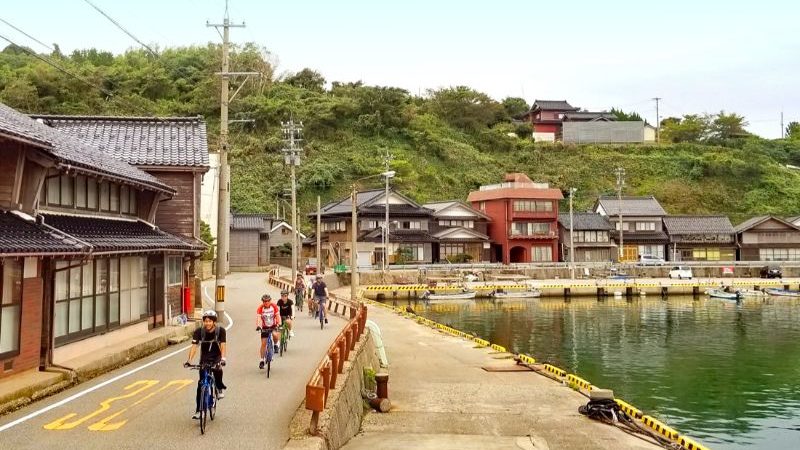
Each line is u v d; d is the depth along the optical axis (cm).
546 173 11488
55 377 1471
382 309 5009
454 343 3406
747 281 7144
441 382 2495
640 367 3164
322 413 1234
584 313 5400
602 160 12044
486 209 8494
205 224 6231
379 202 7569
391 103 11625
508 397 2256
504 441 1703
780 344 3834
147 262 2297
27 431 1136
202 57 11588
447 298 6316
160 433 1127
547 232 8231
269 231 8044
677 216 8906
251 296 4359
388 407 2023
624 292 6844
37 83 8588
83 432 1131
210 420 1215
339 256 7625
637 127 12938
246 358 1964
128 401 1375
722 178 11750
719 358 3400
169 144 2966
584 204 10656
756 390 2698
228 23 2586
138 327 2180
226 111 2570
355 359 1823
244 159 9781
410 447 1595
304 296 4084
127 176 2123
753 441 2058
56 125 2962
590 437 1817
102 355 1745
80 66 9838
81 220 1942
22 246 1314
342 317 3369
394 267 7038
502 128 12938
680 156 12131
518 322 4844
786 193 11325
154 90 10338
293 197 4919
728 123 13450
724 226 8738
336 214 7656
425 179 10400
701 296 6825
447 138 11906
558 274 7475
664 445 1766
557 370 2745
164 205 2858
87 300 1805
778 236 8606
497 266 7325
